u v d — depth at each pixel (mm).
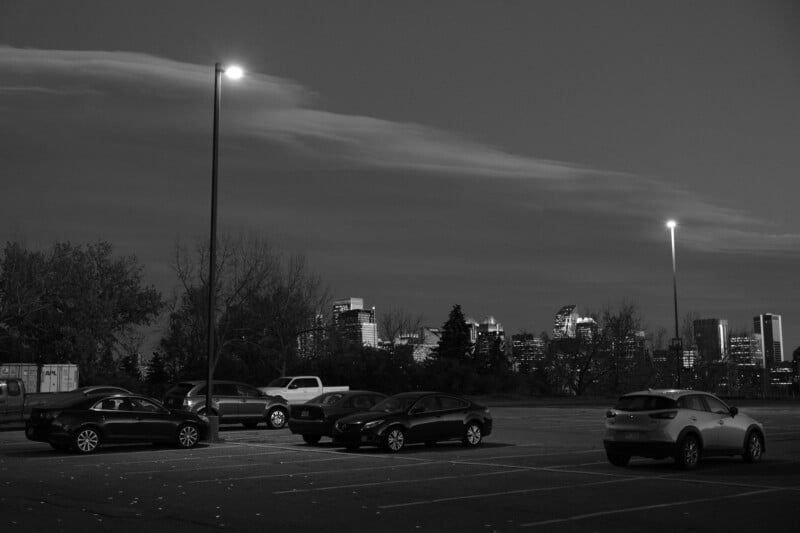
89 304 53906
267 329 61125
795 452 23328
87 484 16453
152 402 24062
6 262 52750
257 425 35156
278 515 12867
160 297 59000
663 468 19234
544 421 38812
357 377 63031
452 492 15344
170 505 13820
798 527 11859
